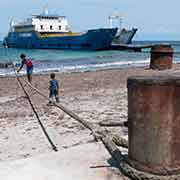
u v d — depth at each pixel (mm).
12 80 24172
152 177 4500
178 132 4523
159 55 24766
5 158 7629
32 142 8867
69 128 10086
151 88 4414
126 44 84562
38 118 11688
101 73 29781
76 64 44969
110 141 5945
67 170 5086
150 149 4531
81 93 17750
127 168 4773
